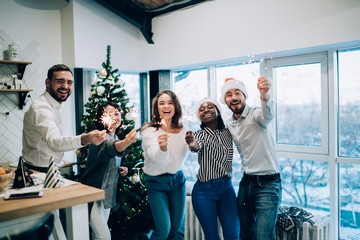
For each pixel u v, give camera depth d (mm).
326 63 2539
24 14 3225
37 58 3326
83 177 1914
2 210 1097
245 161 2088
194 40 3303
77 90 3424
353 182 2477
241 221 2133
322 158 2580
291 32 2562
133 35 3850
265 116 1906
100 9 3500
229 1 2973
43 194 1316
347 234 2543
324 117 2564
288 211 2342
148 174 2125
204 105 2199
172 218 2199
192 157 3561
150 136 2072
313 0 2428
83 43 3348
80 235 1388
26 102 3238
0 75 3057
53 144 1658
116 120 2094
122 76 3957
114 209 2574
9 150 3113
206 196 2086
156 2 3418
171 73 3840
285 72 2814
